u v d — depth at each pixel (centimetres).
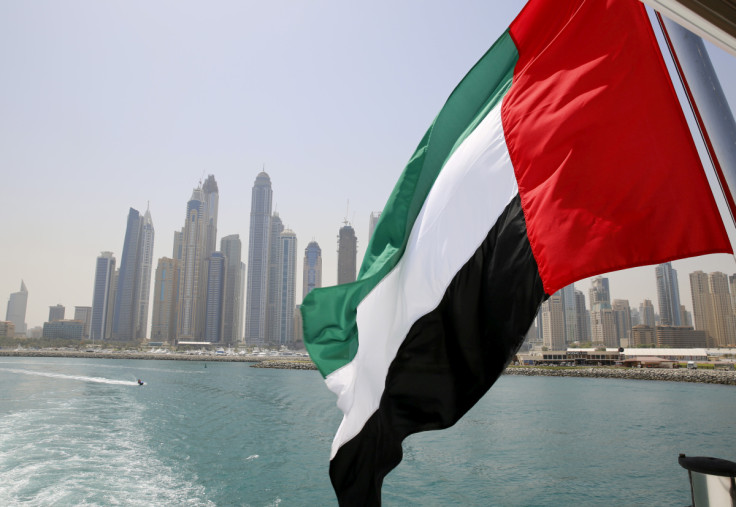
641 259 287
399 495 1856
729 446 2755
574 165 319
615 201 301
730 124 187
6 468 2159
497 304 351
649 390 6234
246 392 5803
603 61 321
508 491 1905
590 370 9331
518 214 352
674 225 281
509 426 3394
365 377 412
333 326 434
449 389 372
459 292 371
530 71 360
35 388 5753
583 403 4831
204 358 15438
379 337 412
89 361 13250
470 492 1888
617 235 296
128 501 1736
